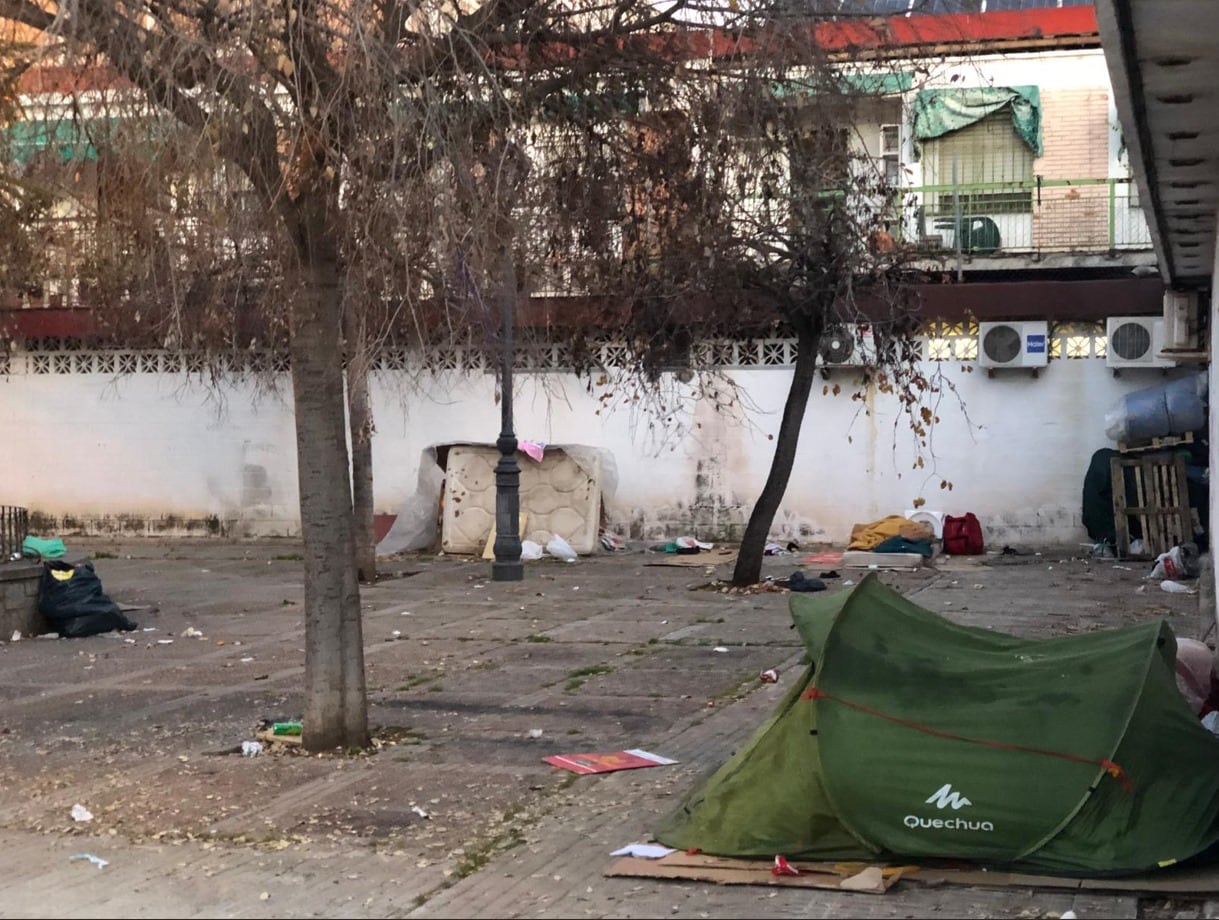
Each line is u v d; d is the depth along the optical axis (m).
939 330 20.97
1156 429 19.36
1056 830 5.73
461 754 8.41
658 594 16.75
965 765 5.87
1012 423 20.83
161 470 24.59
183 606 16.47
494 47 8.19
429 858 6.31
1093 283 20.05
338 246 8.20
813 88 9.05
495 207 7.60
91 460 24.84
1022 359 20.39
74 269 9.40
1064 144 21.22
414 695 10.47
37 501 25.09
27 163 7.91
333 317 8.46
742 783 6.36
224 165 7.52
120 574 20.00
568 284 9.38
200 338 10.47
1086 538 20.58
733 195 9.20
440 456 22.67
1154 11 6.58
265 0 7.25
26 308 23.02
